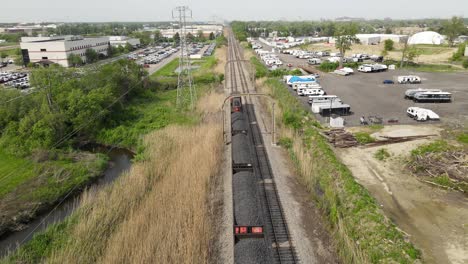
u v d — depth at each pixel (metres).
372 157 36.66
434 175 31.52
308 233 24.09
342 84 75.62
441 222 24.89
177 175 31.23
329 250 22.31
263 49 154.62
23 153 41.12
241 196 22.39
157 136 43.78
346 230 22.84
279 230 24.36
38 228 27.97
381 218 22.89
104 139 48.22
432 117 47.41
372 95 64.25
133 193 28.98
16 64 109.12
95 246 22.28
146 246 21.42
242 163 27.78
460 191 29.05
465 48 106.81
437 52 121.69
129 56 138.00
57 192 32.88
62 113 45.50
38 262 22.17
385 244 20.66
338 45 104.75
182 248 21.45
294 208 27.22
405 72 88.69
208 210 27.06
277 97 61.59
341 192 27.08
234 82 84.75
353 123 47.50
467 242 22.52
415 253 20.12
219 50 150.75
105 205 26.98
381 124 46.81
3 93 47.28
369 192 29.14
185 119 50.78
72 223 25.81
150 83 73.62
